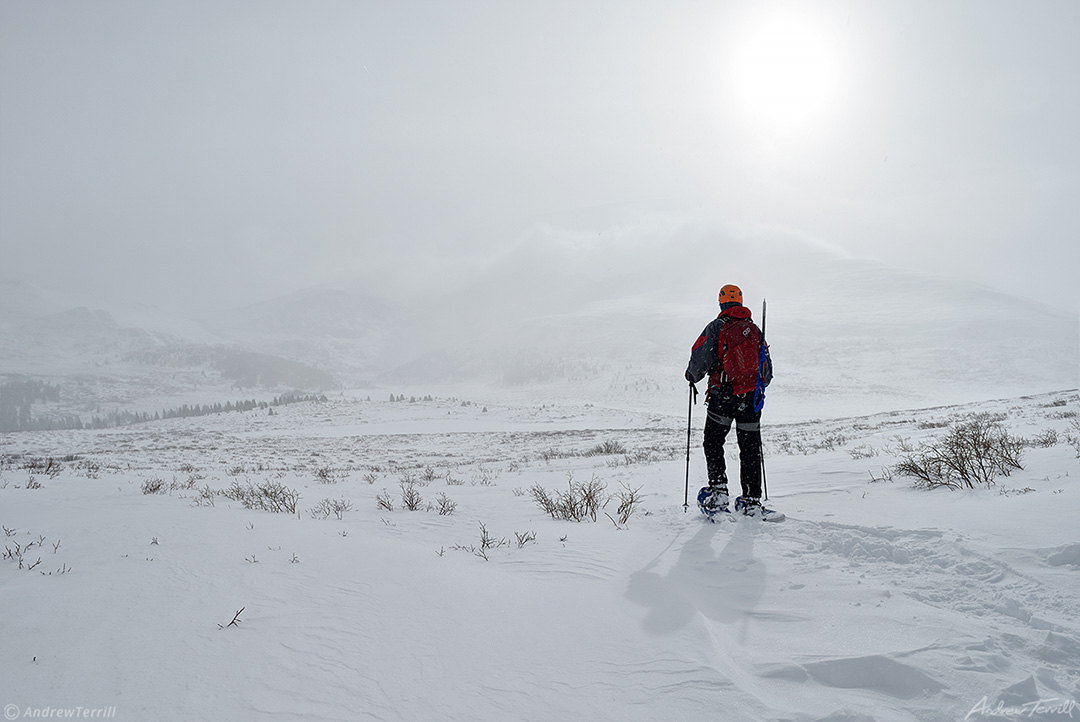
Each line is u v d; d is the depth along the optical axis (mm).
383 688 2098
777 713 1938
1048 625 2453
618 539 4219
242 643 2393
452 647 2445
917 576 3152
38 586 2982
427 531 4668
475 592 3092
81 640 2373
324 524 4785
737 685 2119
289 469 21672
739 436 4859
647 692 2105
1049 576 2883
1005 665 2166
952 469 5574
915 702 1997
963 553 3316
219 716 1866
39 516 4934
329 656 2309
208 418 82875
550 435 50094
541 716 1959
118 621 2572
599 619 2754
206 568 3348
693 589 3191
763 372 4832
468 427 72375
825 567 3414
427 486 10797
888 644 2387
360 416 84188
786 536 4074
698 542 4078
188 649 2320
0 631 2422
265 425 76125
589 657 2379
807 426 34500
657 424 72062
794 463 8609
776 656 2371
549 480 10219
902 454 8070
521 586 3205
